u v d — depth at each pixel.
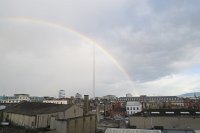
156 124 60.81
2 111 61.31
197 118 58.84
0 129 46.41
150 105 146.25
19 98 189.38
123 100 198.88
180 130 47.72
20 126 51.31
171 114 63.47
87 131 47.91
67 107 55.50
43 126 49.34
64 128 40.19
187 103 138.00
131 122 62.72
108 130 45.06
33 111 53.50
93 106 116.19
